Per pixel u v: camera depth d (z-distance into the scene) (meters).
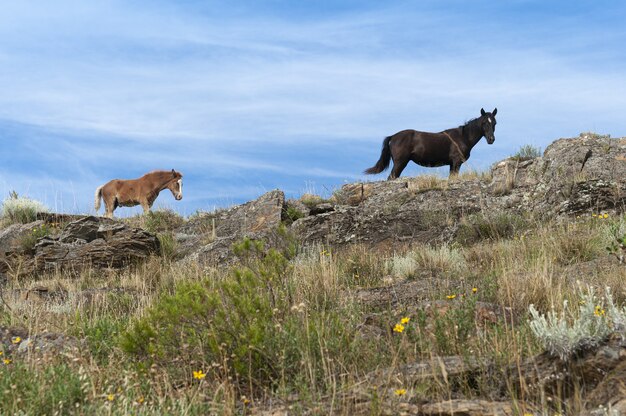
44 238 15.27
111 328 7.01
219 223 17.39
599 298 6.89
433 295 7.75
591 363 4.20
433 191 16.05
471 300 6.38
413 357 5.28
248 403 4.86
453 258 10.35
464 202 15.05
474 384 4.65
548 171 14.91
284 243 12.43
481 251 10.80
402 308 7.02
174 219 18.70
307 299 7.46
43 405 4.68
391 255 12.66
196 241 16.05
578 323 4.39
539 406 4.18
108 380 5.25
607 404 4.00
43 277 14.17
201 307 5.35
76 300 10.18
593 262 9.01
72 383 4.93
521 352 4.90
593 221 11.97
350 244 14.26
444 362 4.80
